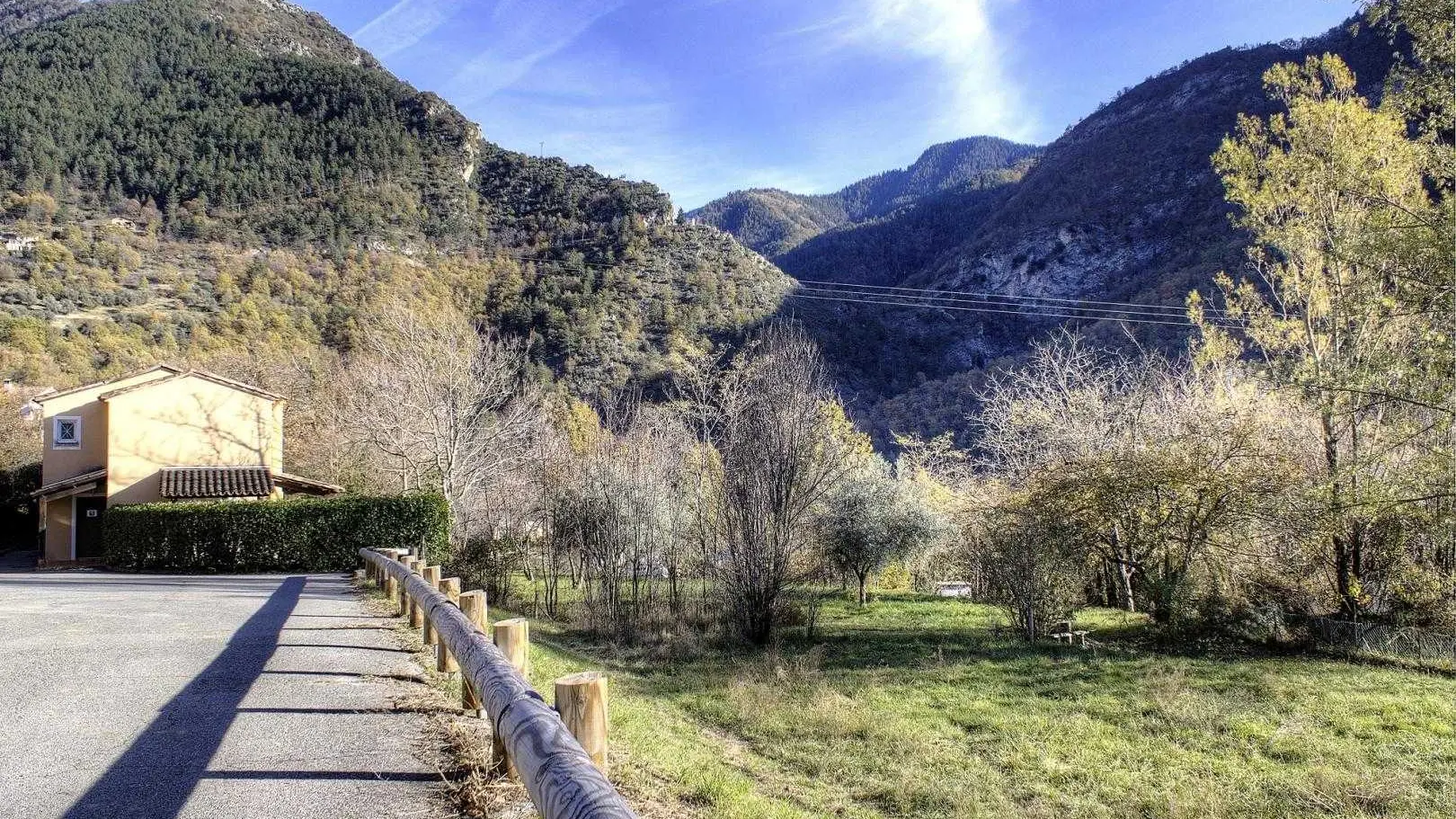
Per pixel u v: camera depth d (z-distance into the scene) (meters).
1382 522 14.04
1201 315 18.20
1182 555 15.34
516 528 22.38
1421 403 11.85
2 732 4.98
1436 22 12.03
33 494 26.50
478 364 26.62
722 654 14.27
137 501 25.70
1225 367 18.78
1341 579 14.57
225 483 25.59
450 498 24.33
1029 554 15.22
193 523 20.48
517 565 20.48
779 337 18.02
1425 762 7.35
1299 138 15.22
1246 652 13.21
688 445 25.19
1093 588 20.95
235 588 14.81
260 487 25.58
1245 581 14.91
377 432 25.97
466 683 5.50
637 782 4.90
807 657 13.04
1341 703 9.50
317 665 7.09
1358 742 8.04
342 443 31.69
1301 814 6.16
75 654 7.59
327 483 29.48
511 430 26.28
